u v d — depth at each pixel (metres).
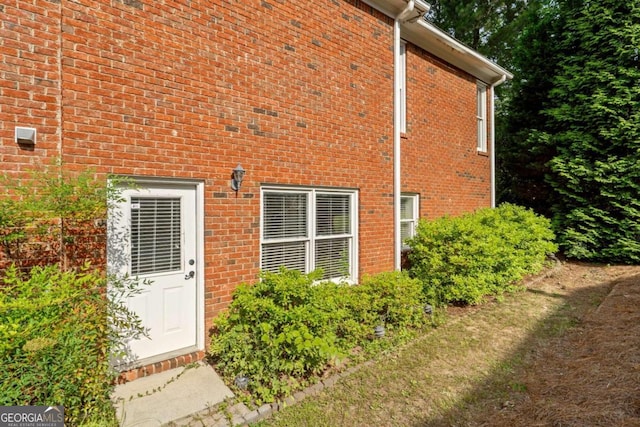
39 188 3.04
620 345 4.38
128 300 3.73
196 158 4.09
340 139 5.71
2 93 3.00
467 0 15.53
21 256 3.07
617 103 9.52
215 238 4.24
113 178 3.40
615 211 10.10
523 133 12.12
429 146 7.80
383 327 4.86
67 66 3.29
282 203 5.06
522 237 8.18
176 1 3.95
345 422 3.12
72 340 2.57
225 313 4.13
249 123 4.55
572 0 11.09
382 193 6.40
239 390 3.49
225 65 4.33
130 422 3.01
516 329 5.25
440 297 6.27
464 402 3.43
